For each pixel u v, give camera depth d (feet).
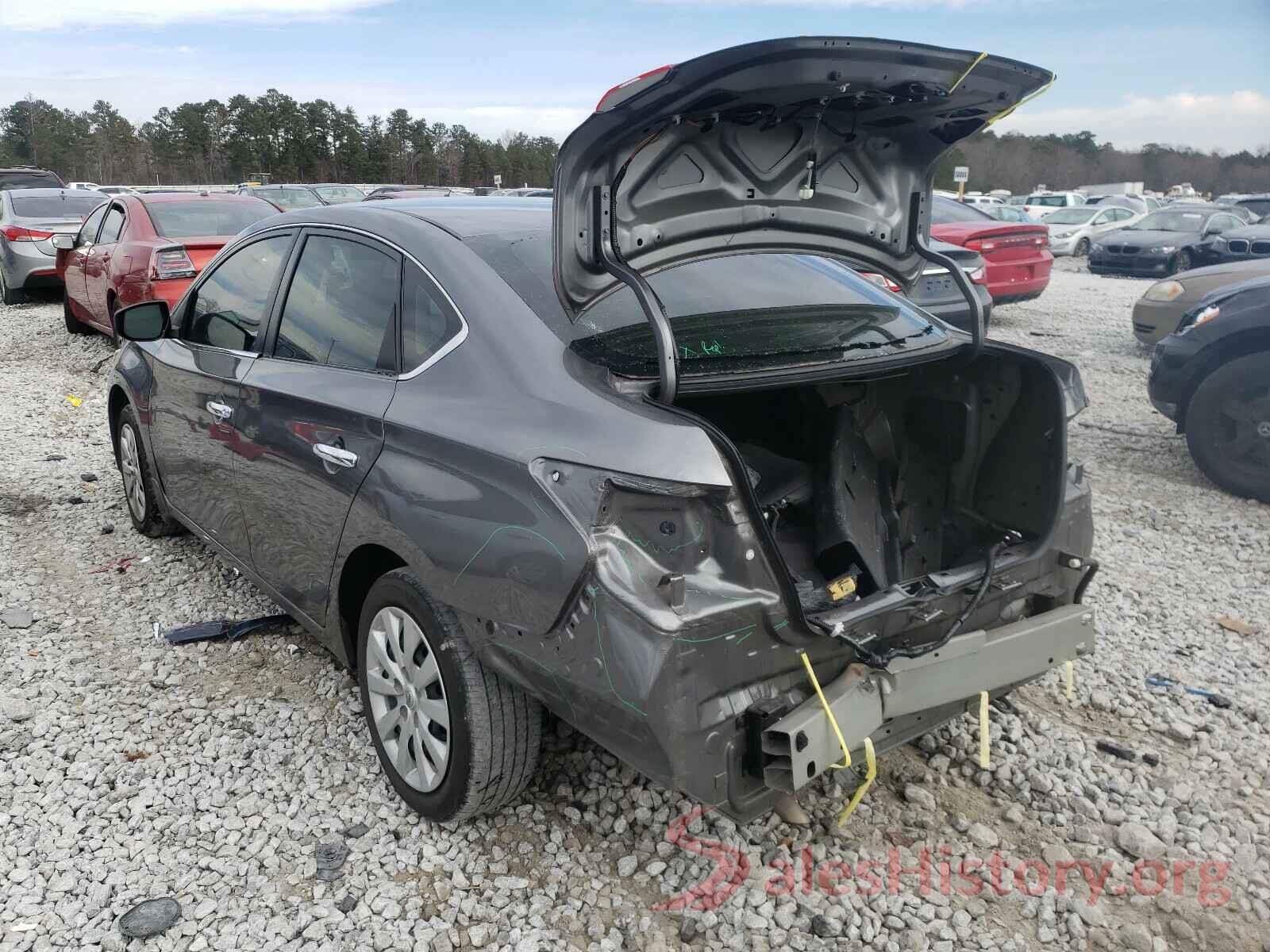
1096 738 10.85
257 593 14.48
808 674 7.51
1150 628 13.51
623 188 7.59
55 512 17.92
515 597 7.50
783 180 8.36
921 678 8.05
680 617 6.77
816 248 8.95
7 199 47.85
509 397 8.04
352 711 11.32
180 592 14.52
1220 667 12.44
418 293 9.32
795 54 6.76
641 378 7.72
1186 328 20.13
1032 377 9.27
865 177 8.92
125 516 17.74
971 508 10.04
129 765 10.28
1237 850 9.07
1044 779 9.96
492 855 8.93
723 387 7.83
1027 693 11.75
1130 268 62.23
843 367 8.50
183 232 29.12
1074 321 43.19
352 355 9.93
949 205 41.11
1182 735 10.84
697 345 8.43
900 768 10.23
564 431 7.41
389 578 9.12
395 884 8.57
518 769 8.73
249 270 12.42
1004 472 9.69
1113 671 12.26
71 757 10.44
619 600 6.89
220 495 12.42
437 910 8.29
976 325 9.33
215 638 13.07
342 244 10.68
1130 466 21.44
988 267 37.81
